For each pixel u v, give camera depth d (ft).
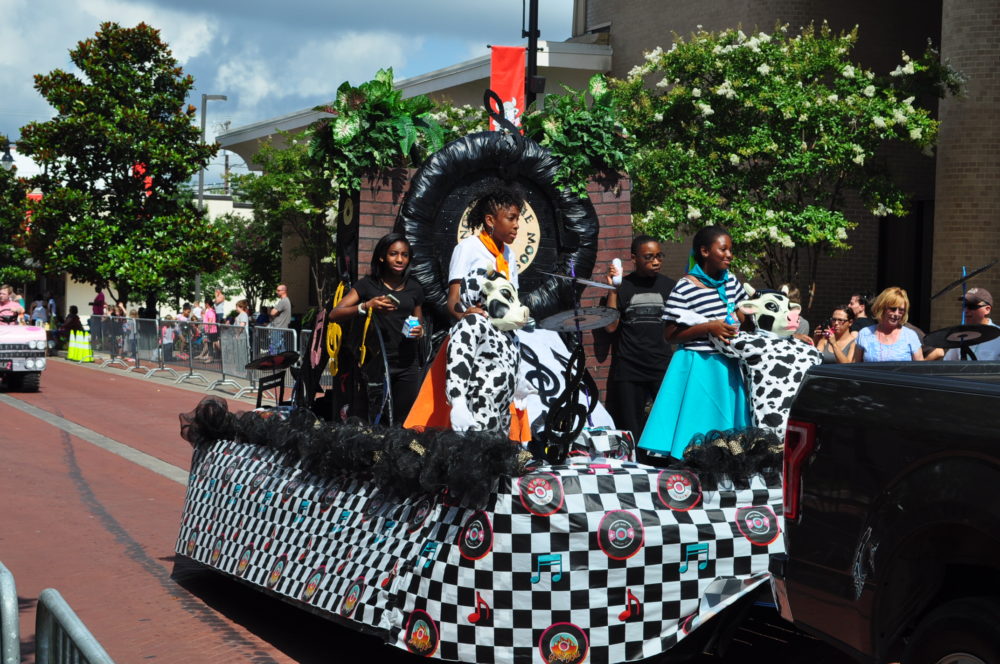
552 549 14.61
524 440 17.25
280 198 93.91
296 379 23.04
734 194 54.85
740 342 17.47
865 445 12.19
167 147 114.01
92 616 20.36
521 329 18.01
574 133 24.18
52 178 116.16
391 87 23.12
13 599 11.76
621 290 23.38
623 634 14.73
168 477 36.19
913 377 12.12
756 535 15.38
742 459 15.31
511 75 43.16
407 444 15.92
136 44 115.75
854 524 12.21
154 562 24.63
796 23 63.67
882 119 51.08
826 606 12.57
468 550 14.84
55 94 113.19
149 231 115.65
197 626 19.79
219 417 22.48
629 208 25.00
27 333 67.77
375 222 23.00
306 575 17.62
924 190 63.82
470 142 23.03
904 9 64.18
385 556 16.07
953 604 11.46
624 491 15.03
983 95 51.13
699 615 14.87
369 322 19.62
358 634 19.43
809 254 57.47
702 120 54.75
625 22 77.66
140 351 86.99
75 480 35.27
